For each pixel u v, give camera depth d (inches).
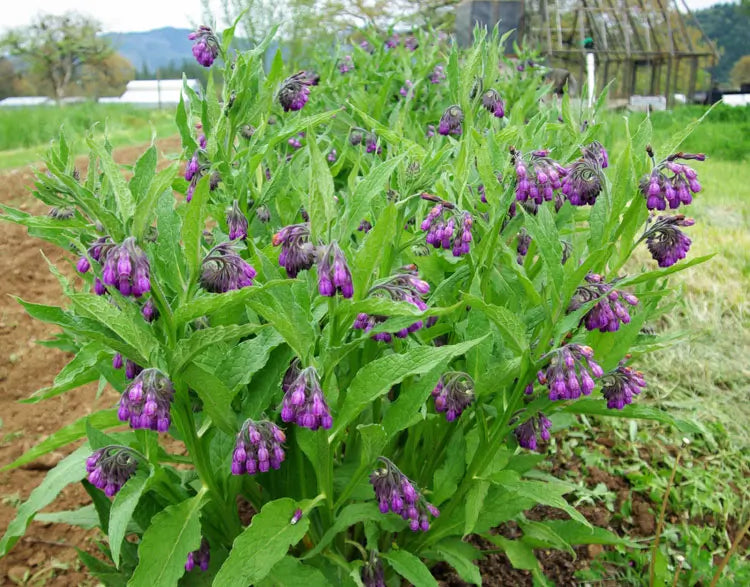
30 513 28.5
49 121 188.9
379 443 25.5
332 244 21.3
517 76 84.7
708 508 44.3
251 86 36.4
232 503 29.0
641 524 42.7
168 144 149.0
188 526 24.7
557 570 39.2
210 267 23.7
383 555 28.7
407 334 27.1
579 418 52.9
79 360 27.1
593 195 28.2
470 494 29.4
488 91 37.0
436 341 37.0
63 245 33.9
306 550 31.9
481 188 36.5
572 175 28.1
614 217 27.1
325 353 24.2
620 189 26.7
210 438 26.9
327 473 26.6
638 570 39.4
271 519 24.3
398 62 83.2
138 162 25.4
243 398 28.6
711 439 49.0
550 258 26.0
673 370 57.6
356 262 23.1
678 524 43.0
